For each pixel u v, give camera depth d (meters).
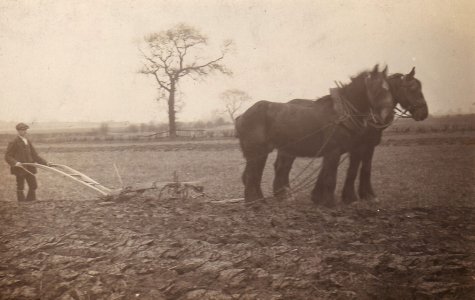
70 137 24.09
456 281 4.32
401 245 5.29
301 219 6.51
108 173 13.54
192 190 8.29
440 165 11.91
